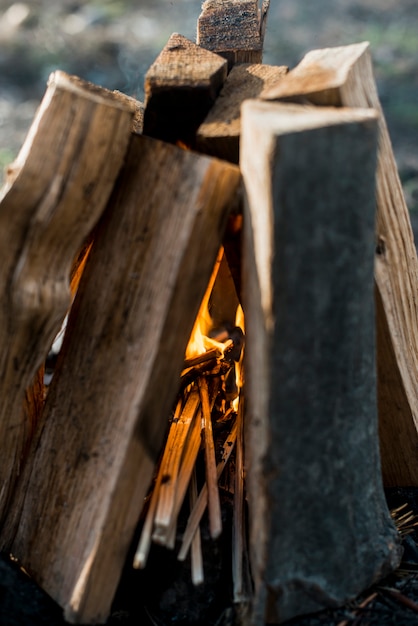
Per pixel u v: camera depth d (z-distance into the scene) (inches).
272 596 63.4
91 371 66.2
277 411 59.3
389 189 72.1
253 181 57.9
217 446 78.4
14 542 70.7
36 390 74.2
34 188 61.4
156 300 61.6
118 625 67.0
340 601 66.6
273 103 62.4
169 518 63.6
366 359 63.3
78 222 63.0
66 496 66.4
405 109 251.4
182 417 76.5
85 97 61.0
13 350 65.6
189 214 60.2
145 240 63.4
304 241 56.7
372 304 62.9
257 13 86.3
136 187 64.7
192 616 67.8
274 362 58.2
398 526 77.1
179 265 60.2
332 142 55.5
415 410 77.5
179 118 68.0
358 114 58.3
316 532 63.8
